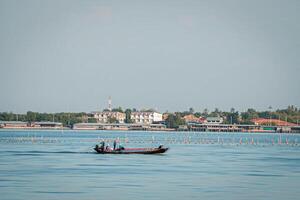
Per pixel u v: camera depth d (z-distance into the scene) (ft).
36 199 602.44
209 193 652.89
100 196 622.95
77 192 647.56
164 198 615.98
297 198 629.92
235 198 622.95
